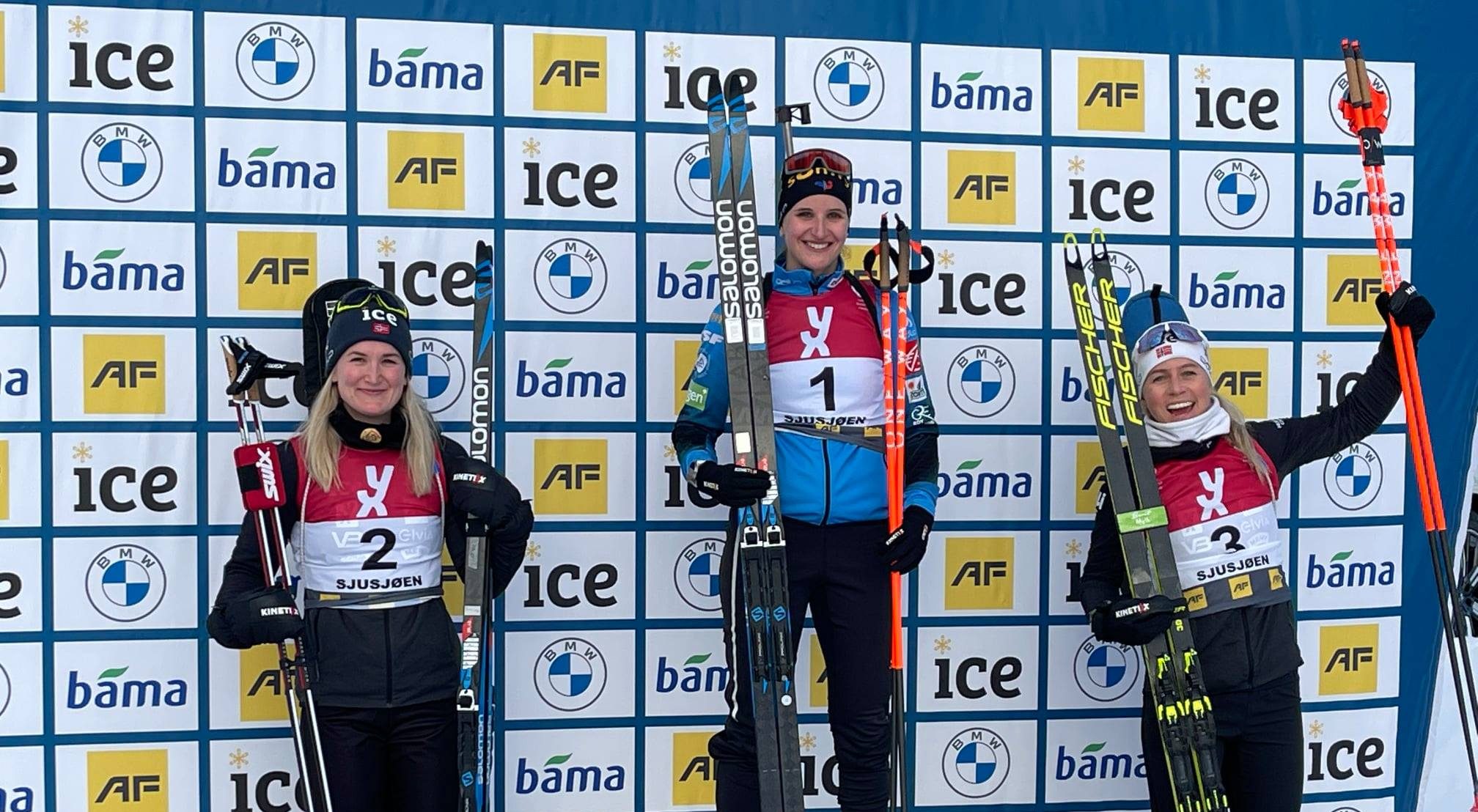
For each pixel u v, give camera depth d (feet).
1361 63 8.02
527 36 8.86
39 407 8.54
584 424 8.99
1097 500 9.45
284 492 7.34
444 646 7.66
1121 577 7.99
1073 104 9.36
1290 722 7.65
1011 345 9.34
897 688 7.72
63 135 8.49
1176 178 9.47
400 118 8.77
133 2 8.52
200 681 8.73
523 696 9.00
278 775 8.84
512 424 8.91
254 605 7.03
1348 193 9.62
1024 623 9.41
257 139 8.66
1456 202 9.70
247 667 8.77
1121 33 9.40
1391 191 9.66
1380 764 9.76
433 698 7.51
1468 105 9.70
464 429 8.91
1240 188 9.52
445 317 8.86
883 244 7.77
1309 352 9.63
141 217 8.58
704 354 7.99
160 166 8.58
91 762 8.66
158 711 8.71
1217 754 7.64
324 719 7.39
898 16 9.18
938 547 9.30
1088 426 9.43
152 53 8.55
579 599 9.03
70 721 8.63
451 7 8.79
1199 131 9.48
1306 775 9.67
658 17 8.97
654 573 9.10
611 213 8.97
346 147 8.74
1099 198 9.40
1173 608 7.46
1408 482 9.74
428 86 8.79
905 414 7.75
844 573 7.75
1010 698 9.43
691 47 9.00
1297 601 9.65
